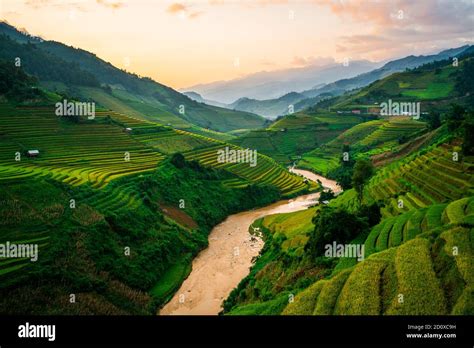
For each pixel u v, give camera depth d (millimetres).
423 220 49844
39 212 58656
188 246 74625
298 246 62969
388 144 165375
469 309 26266
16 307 41969
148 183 88312
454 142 87125
